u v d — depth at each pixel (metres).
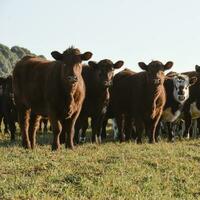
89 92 16.89
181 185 9.64
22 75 15.04
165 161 11.62
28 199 7.98
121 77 18.47
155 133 18.17
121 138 17.97
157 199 8.51
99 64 16.75
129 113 17.83
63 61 13.32
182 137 19.91
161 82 16.27
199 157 12.50
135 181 9.64
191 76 20.84
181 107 18.53
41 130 23.66
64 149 13.33
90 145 14.85
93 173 9.93
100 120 17.38
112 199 8.34
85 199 8.22
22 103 15.26
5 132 22.98
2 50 99.00
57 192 8.58
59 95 13.43
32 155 11.93
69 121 13.91
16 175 9.49
